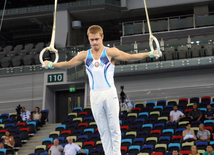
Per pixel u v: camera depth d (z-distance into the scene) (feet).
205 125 43.78
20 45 72.02
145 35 66.74
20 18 80.79
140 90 64.49
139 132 44.16
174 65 58.44
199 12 75.25
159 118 47.96
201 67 61.11
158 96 63.31
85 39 71.67
